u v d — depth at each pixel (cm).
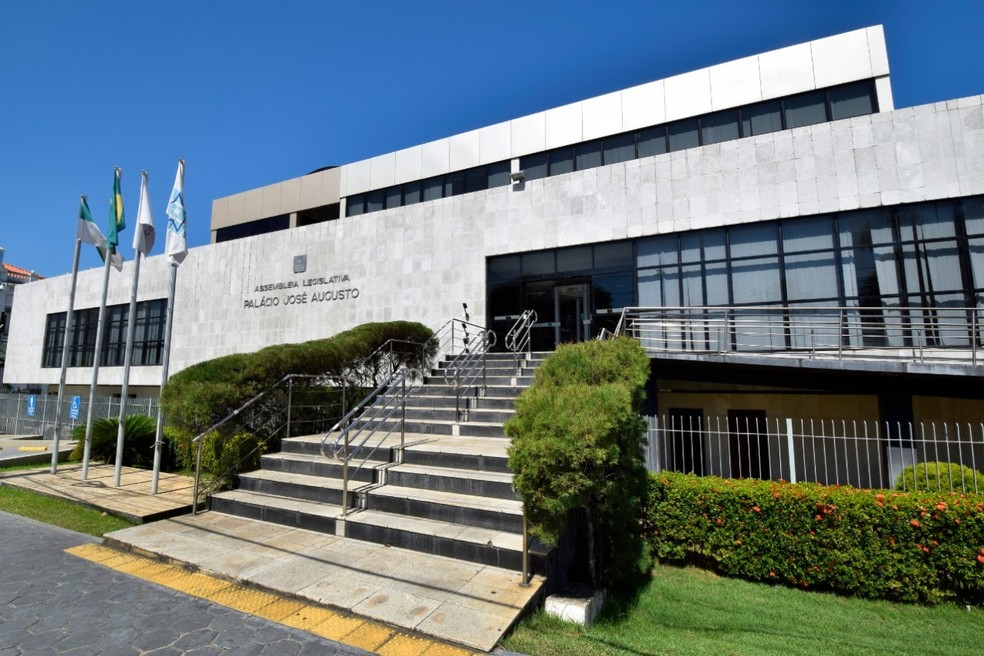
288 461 771
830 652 445
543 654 374
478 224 1488
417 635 388
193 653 365
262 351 912
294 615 420
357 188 2058
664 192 1266
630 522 605
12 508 747
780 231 1155
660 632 471
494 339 1427
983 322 972
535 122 1723
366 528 575
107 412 1608
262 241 1869
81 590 468
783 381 1027
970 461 1056
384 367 1193
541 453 444
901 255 1048
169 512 691
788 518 600
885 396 941
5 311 4194
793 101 1414
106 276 1038
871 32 1354
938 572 554
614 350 688
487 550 507
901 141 1058
